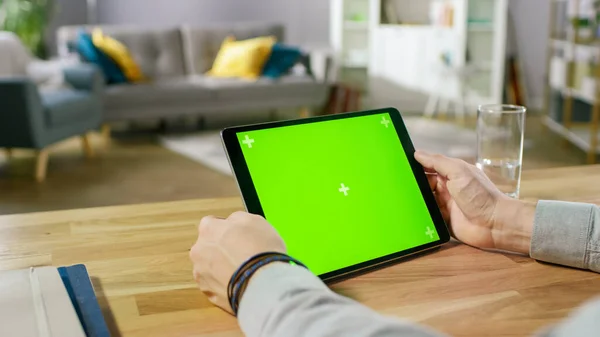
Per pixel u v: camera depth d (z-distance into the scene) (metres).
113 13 6.03
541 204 0.74
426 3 6.27
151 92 4.73
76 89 4.34
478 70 5.52
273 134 0.72
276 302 0.48
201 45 5.39
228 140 0.68
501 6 5.59
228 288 0.54
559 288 0.67
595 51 4.13
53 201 3.28
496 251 0.77
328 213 0.72
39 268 0.66
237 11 6.29
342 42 6.23
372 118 0.81
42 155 3.71
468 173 0.77
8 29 5.33
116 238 0.83
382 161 0.79
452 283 0.68
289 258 0.54
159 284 0.69
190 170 3.89
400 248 0.75
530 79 6.04
